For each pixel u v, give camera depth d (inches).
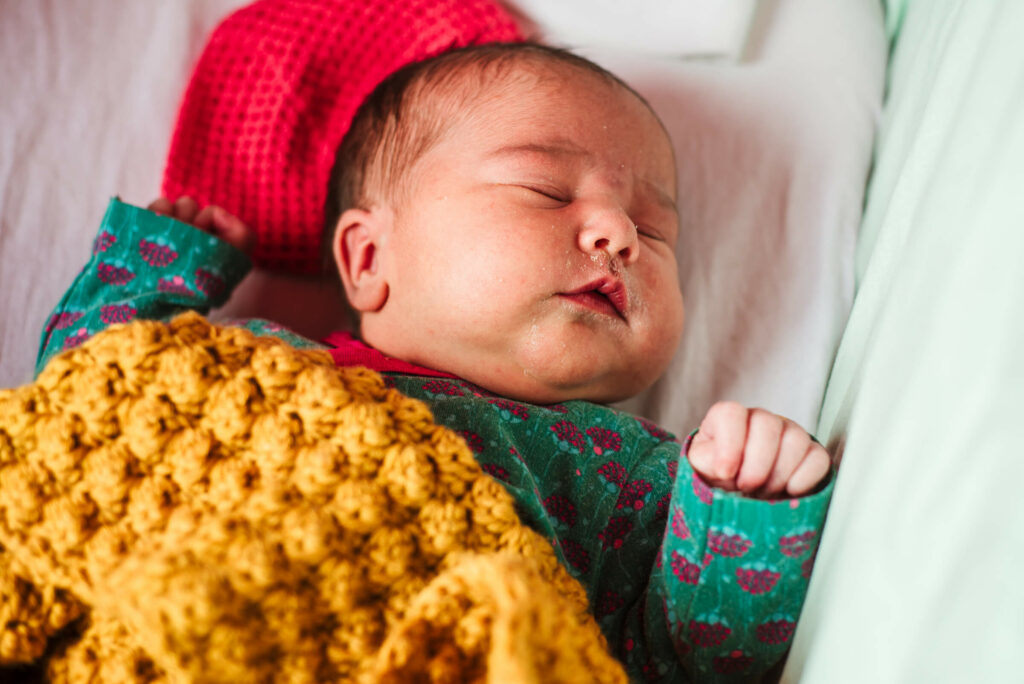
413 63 41.8
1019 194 20.9
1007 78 24.0
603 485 33.1
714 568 27.0
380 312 38.1
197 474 22.7
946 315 21.9
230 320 41.5
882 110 45.7
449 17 45.3
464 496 24.5
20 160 43.7
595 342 33.5
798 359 41.6
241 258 43.7
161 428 23.1
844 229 43.3
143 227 41.5
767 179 45.0
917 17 44.3
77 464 23.1
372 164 39.0
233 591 19.0
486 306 33.1
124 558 21.9
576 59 39.4
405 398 26.1
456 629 20.3
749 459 26.0
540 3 48.3
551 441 33.0
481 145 35.6
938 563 18.7
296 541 20.7
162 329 24.7
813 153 44.8
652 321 34.9
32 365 42.1
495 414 32.5
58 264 43.4
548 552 26.1
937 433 20.4
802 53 46.9
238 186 46.4
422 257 35.4
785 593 27.0
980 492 18.7
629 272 34.4
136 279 41.1
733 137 45.9
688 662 29.3
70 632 23.8
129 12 46.7
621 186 36.3
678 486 27.3
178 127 45.4
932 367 21.6
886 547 20.5
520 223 33.3
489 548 24.3
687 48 47.0
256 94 45.3
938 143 30.7
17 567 23.1
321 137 46.2
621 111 37.8
